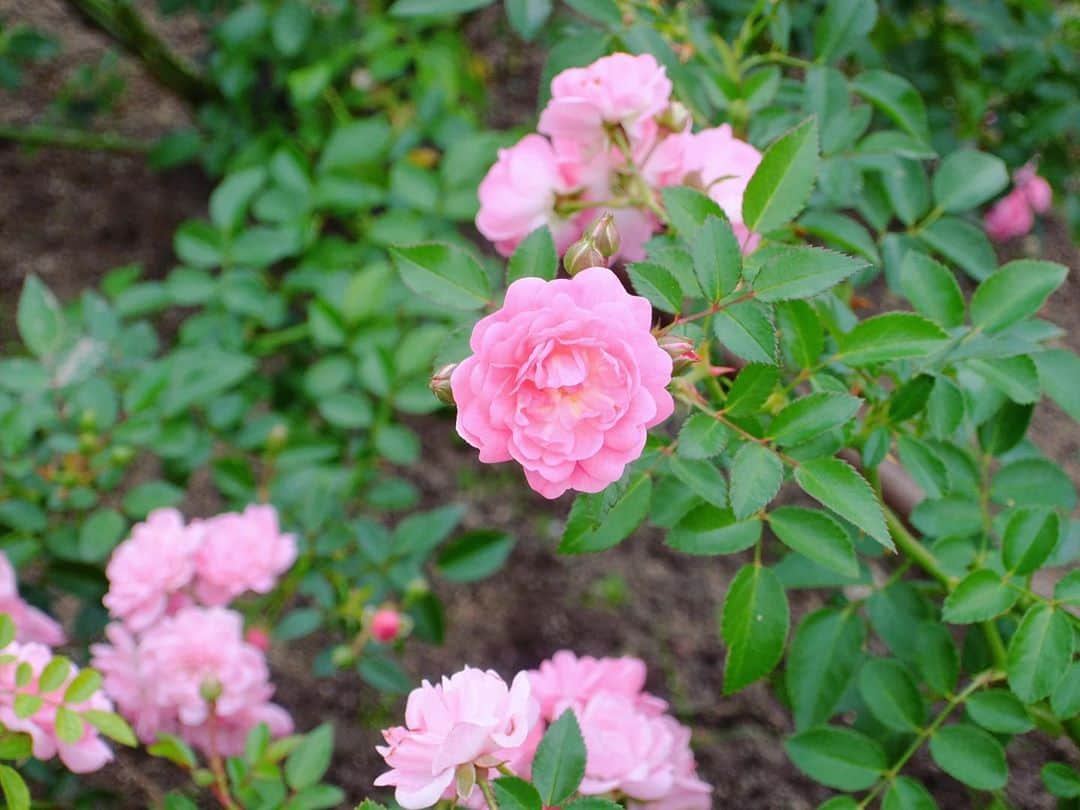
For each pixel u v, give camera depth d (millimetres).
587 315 341
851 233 468
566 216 426
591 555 784
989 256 484
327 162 644
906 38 706
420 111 718
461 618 759
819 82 486
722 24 613
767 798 662
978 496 450
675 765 453
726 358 459
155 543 520
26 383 560
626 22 482
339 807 665
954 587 430
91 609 589
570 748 368
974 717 431
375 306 598
